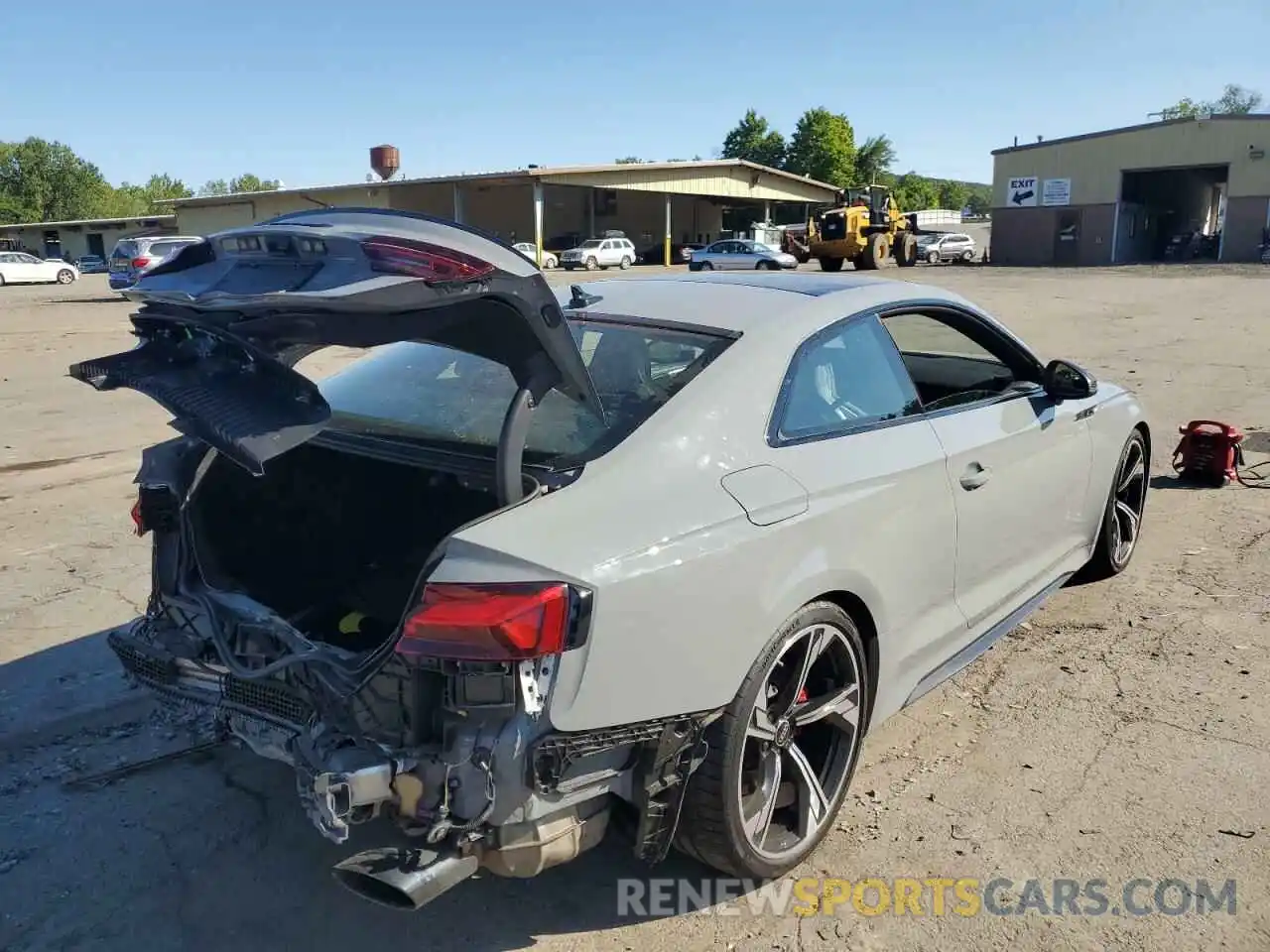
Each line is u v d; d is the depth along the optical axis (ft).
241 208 166.61
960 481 11.59
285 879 9.80
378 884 7.40
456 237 7.79
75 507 21.74
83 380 8.27
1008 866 9.82
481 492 9.21
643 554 7.99
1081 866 9.79
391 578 9.35
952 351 13.19
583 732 7.70
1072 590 16.72
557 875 9.82
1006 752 11.81
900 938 8.92
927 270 130.31
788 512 9.17
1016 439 12.81
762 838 9.30
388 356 11.82
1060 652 14.42
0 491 23.09
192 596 9.63
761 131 312.29
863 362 11.12
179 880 9.75
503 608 7.29
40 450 27.43
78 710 12.93
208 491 10.22
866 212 127.03
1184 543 18.84
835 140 292.81
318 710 8.19
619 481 8.45
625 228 184.44
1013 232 154.71
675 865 9.94
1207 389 35.32
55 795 11.10
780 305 10.85
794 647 9.44
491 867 7.83
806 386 10.20
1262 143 132.77
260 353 7.70
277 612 9.36
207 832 10.50
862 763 11.68
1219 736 12.02
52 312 81.87
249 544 10.36
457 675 7.41
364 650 8.71
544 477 8.44
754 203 189.88
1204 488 22.57
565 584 7.48
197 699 9.48
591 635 7.59
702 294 11.41
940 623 11.71
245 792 11.23
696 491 8.70
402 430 10.15
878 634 10.41
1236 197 136.15
